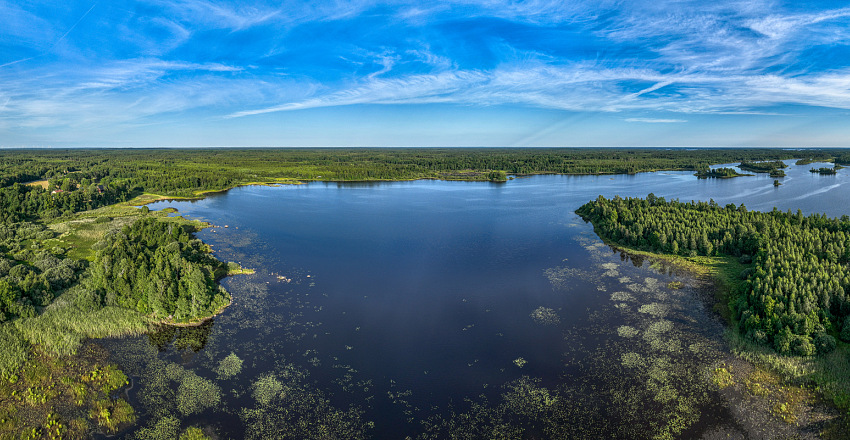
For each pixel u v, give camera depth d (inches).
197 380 2765.7
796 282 3484.3
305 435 2341.3
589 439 2306.8
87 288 3806.6
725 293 4037.9
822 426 2327.8
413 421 2450.8
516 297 4060.0
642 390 2669.8
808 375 2709.2
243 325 3491.6
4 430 2306.8
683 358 2987.2
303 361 3006.9
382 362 3004.4
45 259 4488.2
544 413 2501.2
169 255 4133.9
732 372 2807.6
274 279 4493.1
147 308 3540.8
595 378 2800.2
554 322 3555.6
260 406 2551.7
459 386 2748.5
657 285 4281.5
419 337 3334.2
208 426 2393.0
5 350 2947.8
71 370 2832.2
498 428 2394.2
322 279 4525.1
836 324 3216.0
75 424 2379.4
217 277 4493.1
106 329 3314.5
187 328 3422.7
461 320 3609.7
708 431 2329.0
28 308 3371.1
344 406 2566.4
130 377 2797.7
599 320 3575.3
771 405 2498.8
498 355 3080.7
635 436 2314.2
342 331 3425.2
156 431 2351.1
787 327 2955.2
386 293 4168.3
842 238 4707.2
